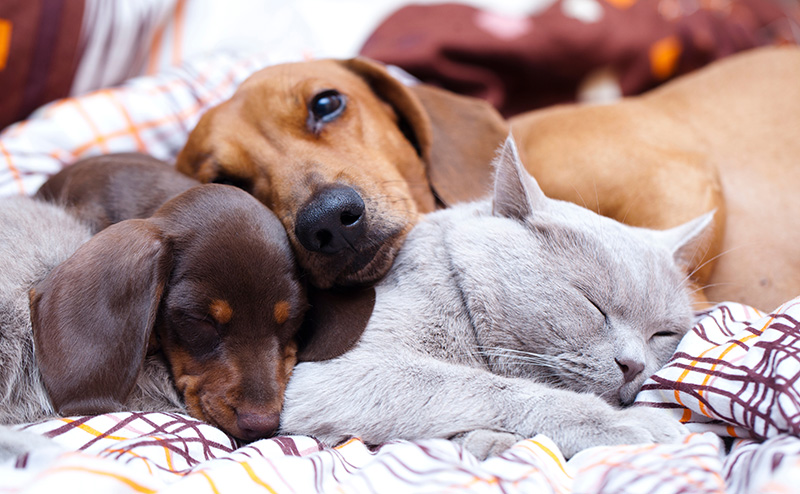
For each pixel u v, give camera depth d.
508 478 1.09
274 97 1.96
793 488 0.88
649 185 2.13
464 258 1.53
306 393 1.46
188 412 1.51
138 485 0.98
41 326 1.39
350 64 2.28
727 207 2.25
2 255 1.50
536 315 1.44
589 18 3.33
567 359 1.44
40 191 2.08
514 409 1.35
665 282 1.54
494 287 1.49
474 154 2.37
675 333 1.56
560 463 1.20
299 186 1.75
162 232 1.51
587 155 2.22
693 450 1.15
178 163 2.12
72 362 1.37
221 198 1.61
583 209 1.68
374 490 1.08
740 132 2.36
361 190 1.70
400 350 1.47
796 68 2.44
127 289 1.41
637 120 2.36
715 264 2.16
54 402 1.37
